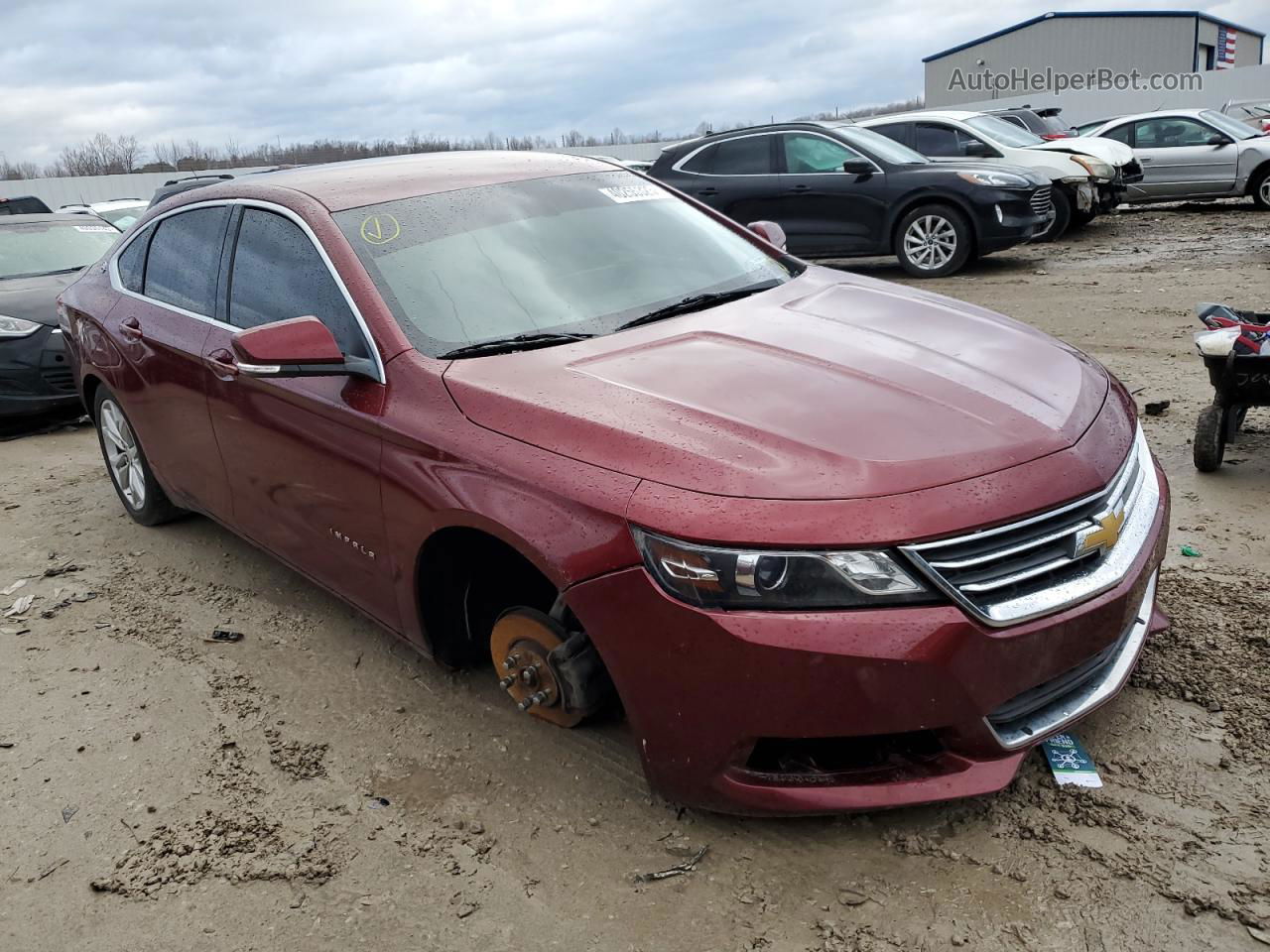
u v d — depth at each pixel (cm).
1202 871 229
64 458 666
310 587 425
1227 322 450
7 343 712
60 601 430
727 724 228
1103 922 218
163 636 392
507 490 256
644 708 239
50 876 266
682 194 421
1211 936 212
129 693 353
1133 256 1155
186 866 264
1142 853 235
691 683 229
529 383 278
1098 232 1417
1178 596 351
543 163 408
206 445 392
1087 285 975
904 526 220
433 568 296
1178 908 220
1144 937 213
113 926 246
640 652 234
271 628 391
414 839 266
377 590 317
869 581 219
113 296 463
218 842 272
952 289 1029
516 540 253
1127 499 259
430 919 238
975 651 222
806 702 221
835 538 219
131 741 324
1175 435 524
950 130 1352
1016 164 1298
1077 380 288
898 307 336
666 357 289
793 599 220
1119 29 4600
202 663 368
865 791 231
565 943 227
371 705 331
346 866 258
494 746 301
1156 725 280
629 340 305
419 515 282
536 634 283
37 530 523
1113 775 262
